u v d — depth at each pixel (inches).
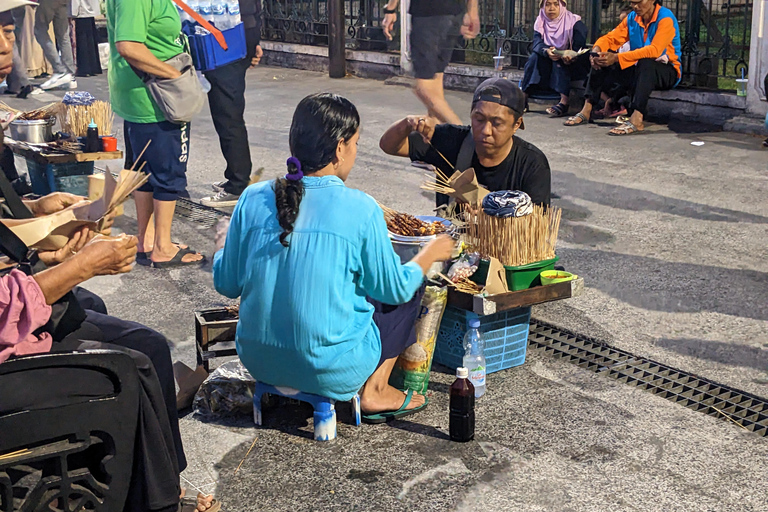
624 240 224.8
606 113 380.8
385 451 129.4
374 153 325.4
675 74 359.3
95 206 108.6
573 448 129.4
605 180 282.4
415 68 310.0
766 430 134.0
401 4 469.7
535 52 390.9
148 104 197.5
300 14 549.0
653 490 118.6
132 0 185.8
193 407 142.6
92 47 521.0
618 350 163.0
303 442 132.3
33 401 89.7
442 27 304.3
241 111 257.8
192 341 168.4
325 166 123.8
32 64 506.0
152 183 205.3
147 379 98.0
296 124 122.8
